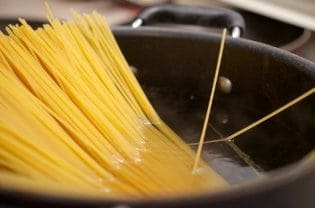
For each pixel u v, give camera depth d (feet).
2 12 2.80
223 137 1.78
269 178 1.28
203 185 1.52
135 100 1.80
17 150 1.44
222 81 1.93
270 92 1.84
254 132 1.78
